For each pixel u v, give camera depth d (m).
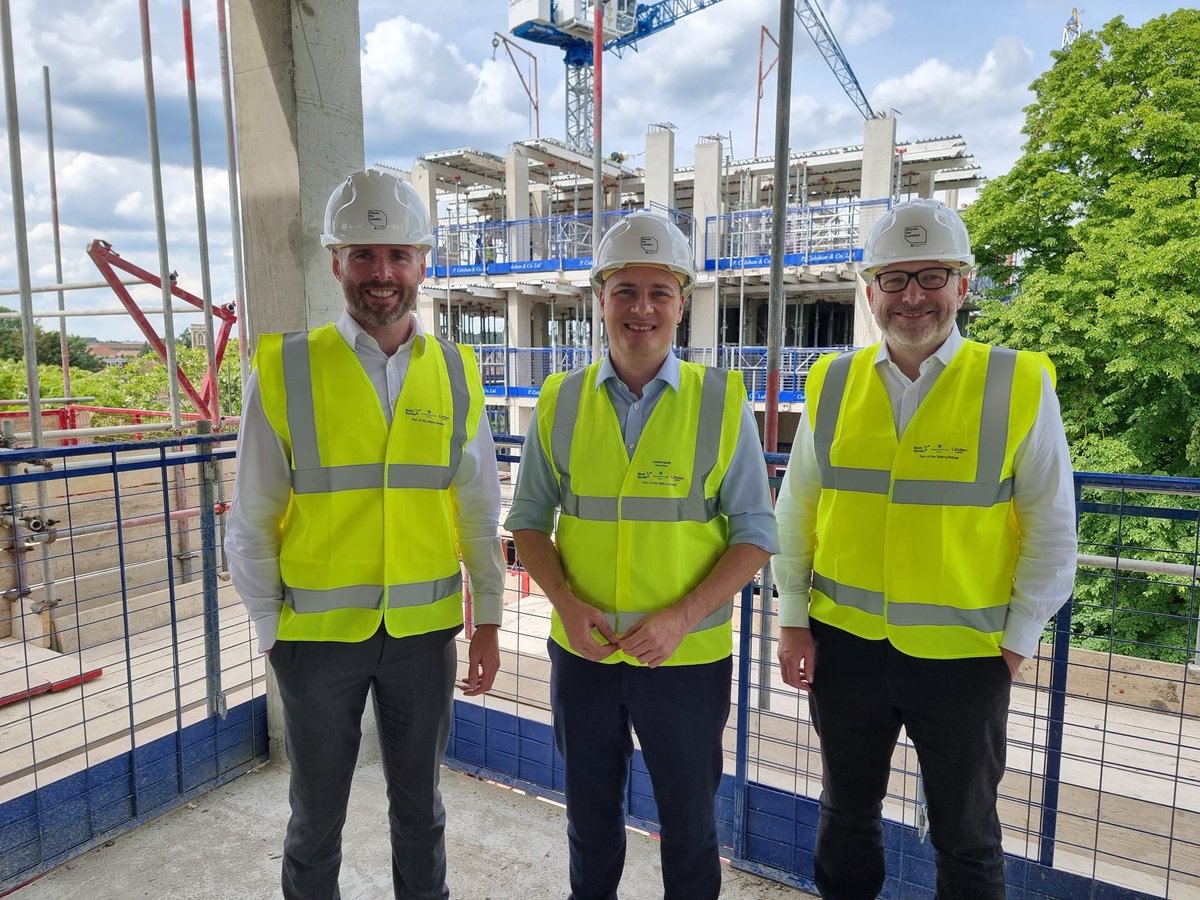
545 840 2.84
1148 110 12.42
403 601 1.93
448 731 2.11
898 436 1.83
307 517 1.88
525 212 21.88
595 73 8.18
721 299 20.16
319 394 1.88
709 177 18.89
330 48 3.06
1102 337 11.66
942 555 1.75
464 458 2.06
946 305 1.75
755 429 1.89
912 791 3.40
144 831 2.87
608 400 1.89
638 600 1.83
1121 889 2.21
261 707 3.35
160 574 5.23
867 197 17.20
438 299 22.81
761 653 3.25
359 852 2.74
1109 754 4.04
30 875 2.60
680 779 1.86
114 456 2.71
